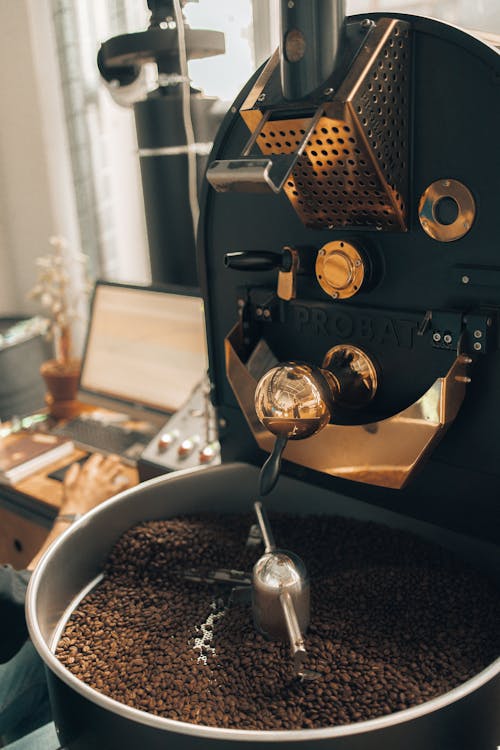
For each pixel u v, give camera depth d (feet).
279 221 2.74
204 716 2.10
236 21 5.12
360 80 2.03
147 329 5.51
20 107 7.73
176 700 2.18
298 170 2.38
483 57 2.07
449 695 1.86
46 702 3.48
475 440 2.46
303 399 2.34
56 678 2.08
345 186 2.33
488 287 2.24
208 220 2.98
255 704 2.15
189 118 4.81
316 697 2.13
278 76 2.32
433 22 2.13
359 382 2.60
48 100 7.45
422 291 2.41
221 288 3.06
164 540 2.94
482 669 2.21
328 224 2.54
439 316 2.31
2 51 7.64
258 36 5.13
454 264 2.31
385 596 2.55
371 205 2.35
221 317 3.11
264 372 2.85
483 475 2.48
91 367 5.95
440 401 2.27
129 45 4.57
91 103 7.25
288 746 1.75
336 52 2.07
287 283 2.62
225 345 2.86
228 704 2.15
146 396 5.57
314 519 3.05
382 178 2.21
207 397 4.38
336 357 2.64
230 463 3.23
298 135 2.24
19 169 8.07
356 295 2.59
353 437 2.51
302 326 2.79
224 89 5.23
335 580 2.67
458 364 2.29
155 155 5.01
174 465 4.31
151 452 4.49
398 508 2.82
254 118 2.32
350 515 2.99
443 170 2.24
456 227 2.25
